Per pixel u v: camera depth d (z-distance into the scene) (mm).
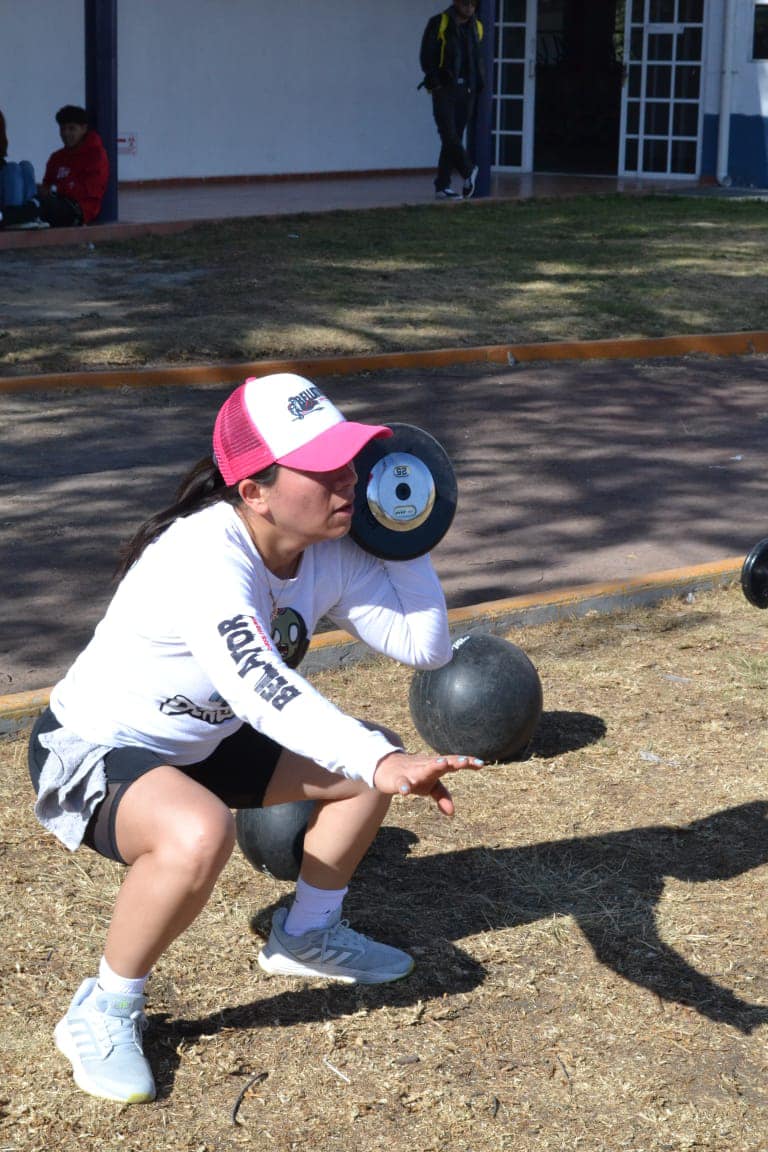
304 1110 3078
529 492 7793
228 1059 3230
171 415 9211
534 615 5863
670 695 5250
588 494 7785
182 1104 3086
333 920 3523
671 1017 3426
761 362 11297
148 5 19531
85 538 6859
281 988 3504
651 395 10086
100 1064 3066
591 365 10953
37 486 7668
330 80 21672
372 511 3059
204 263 13820
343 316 11641
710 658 5586
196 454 8352
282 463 2771
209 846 2887
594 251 15117
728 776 4648
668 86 22266
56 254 14219
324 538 2889
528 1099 3131
